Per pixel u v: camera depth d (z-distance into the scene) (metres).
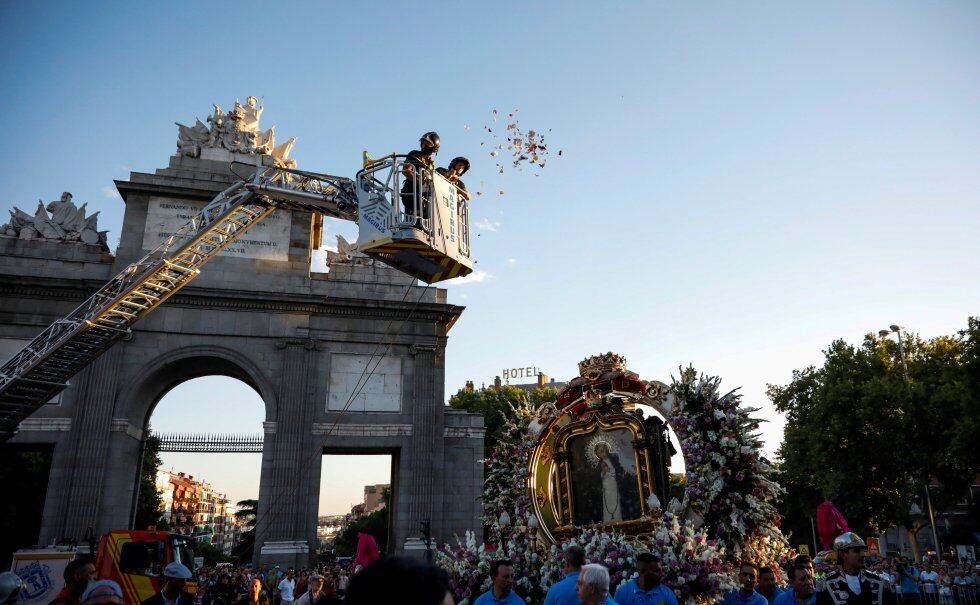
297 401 40.25
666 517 12.27
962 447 39.00
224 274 41.25
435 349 43.41
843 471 46.03
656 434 14.27
